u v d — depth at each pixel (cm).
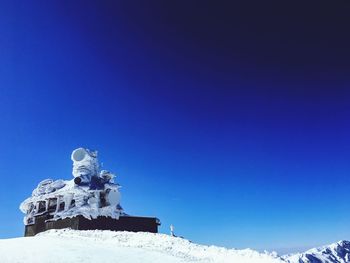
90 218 5034
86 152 5478
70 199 5297
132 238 3809
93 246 3284
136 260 2781
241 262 2969
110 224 5181
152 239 3741
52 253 2817
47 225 5319
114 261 2700
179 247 3441
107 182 5397
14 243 3250
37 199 5575
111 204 5319
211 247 3453
